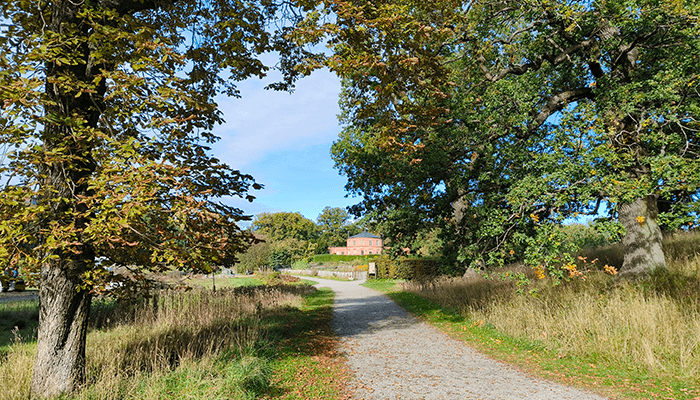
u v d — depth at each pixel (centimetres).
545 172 746
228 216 536
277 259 6700
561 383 523
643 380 504
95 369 526
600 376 536
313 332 942
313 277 4725
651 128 725
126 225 380
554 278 754
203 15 679
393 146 700
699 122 700
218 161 565
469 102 970
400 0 684
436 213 1119
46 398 429
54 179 455
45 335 457
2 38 409
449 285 1634
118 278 512
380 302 1683
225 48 628
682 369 508
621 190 666
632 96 750
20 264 433
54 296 462
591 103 756
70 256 463
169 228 454
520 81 935
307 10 625
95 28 423
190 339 685
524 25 1058
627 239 924
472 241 1052
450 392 500
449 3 760
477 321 965
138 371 502
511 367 613
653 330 598
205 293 1344
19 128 363
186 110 583
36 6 446
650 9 747
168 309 971
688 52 759
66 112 465
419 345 803
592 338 653
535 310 835
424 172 1012
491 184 1014
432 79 710
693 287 740
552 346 680
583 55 998
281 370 587
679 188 654
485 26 1012
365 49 649
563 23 907
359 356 711
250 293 1513
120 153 402
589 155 690
